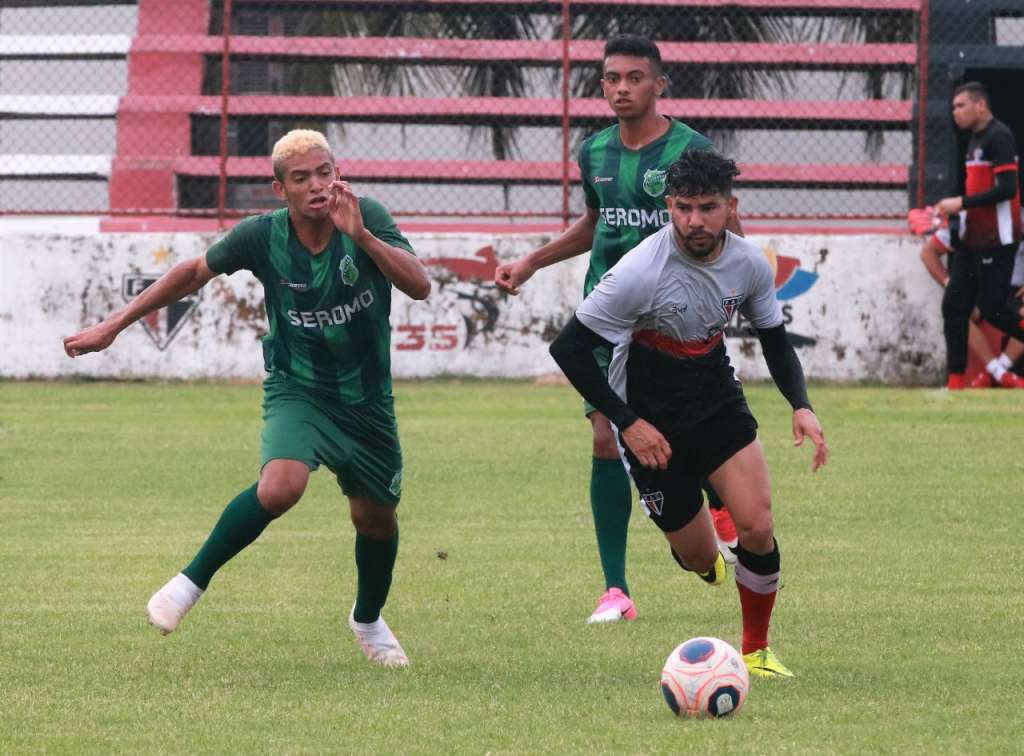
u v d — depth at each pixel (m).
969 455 41.47
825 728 16.88
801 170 66.50
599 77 69.31
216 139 69.00
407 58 68.94
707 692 17.34
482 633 22.95
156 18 70.62
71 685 19.30
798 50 68.25
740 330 58.44
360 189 68.00
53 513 33.88
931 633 22.59
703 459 20.31
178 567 28.02
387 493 20.92
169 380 58.81
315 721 17.38
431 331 58.84
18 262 58.88
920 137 60.31
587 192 27.17
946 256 58.78
